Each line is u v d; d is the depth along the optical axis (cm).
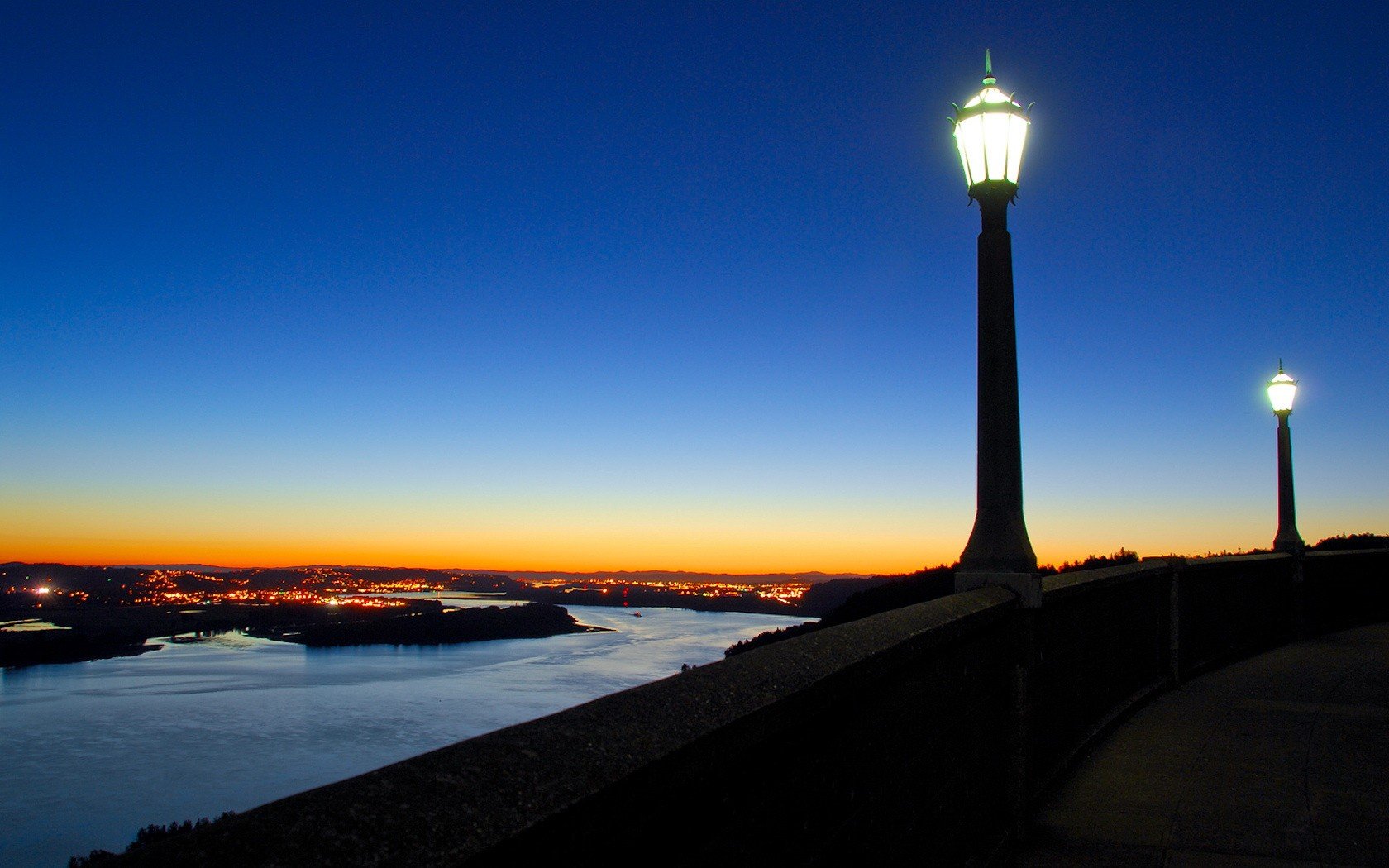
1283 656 1003
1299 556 1153
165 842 92
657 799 157
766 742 201
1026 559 451
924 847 319
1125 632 720
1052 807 490
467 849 109
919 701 320
